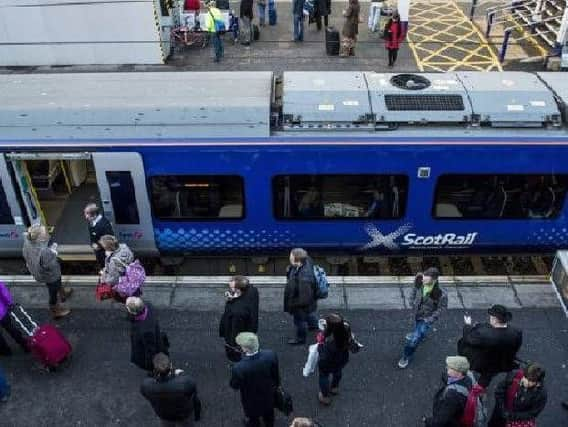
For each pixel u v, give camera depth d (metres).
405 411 7.15
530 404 5.63
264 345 7.98
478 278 9.02
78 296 8.80
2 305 7.41
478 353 6.43
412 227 9.23
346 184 8.80
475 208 9.03
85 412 7.21
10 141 8.44
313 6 17.81
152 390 5.79
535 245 9.48
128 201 8.93
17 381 7.59
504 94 8.83
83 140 8.46
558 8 17.08
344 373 7.59
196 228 9.23
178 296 8.80
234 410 7.18
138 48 16.05
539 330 8.16
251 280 9.04
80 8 15.40
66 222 9.93
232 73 9.62
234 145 8.42
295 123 8.59
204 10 18.09
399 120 8.56
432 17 19.28
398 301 8.65
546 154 8.51
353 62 16.30
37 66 16.36
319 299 7.92
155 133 8.47
